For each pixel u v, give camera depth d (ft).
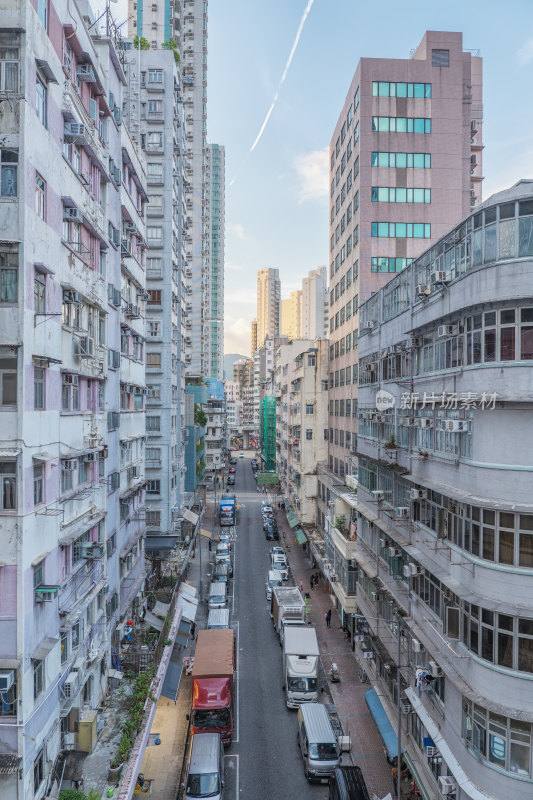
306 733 77.41
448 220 141.90
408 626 69.15
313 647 97.45
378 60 141.49
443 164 142.41
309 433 185.68
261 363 547.49
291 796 71.87
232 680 88.38
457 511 55.52
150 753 78.38
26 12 46.16
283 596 124.26
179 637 103.71
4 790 42.93
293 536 212.02
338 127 169.37
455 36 143.23
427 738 64.23
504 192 49.08
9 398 45.37
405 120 142.00
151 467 135.44
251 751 81.41
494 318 49.42
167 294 136.36
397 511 77.05
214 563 170.40
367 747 82.28
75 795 48.19
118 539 80.18
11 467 45.21
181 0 209.97
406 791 71.92
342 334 160.76
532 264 47.09
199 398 257.75
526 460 47.42
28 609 45.75
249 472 392.47
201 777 67.67
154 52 138.82
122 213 83.87
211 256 495.82
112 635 76.13
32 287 47.16
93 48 64.95
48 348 51.21
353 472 142.41
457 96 142.82
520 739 46.83
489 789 48.37
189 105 274.98
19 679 43.86
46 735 48.57
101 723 62.75
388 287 86.17
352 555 110.83
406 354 75.31
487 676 48.88
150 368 135.64
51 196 52.24
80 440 61.57
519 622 47.03
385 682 85.51
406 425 72.28
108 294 75.31
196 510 199.31
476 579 50.75
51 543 51.67
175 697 79.15
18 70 46.24
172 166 139.44
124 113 113.09
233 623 128.67
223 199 513.86
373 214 140.46
